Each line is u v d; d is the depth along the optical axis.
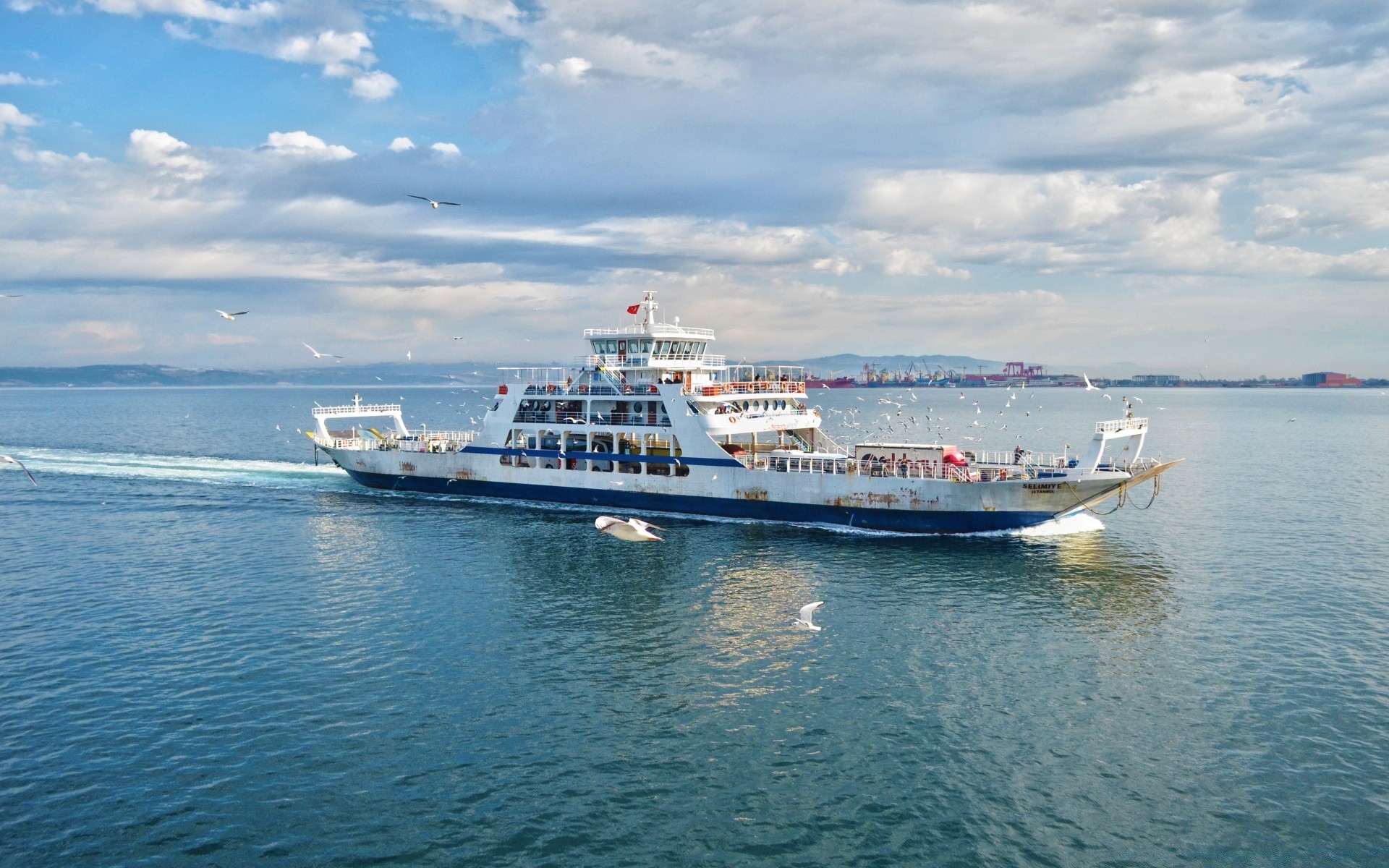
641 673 39.62
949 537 65.38
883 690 37.88
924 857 26.56
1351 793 29.55
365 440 96.31
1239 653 41.84
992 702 36.66
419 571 56.47
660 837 27.50
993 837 27.53
